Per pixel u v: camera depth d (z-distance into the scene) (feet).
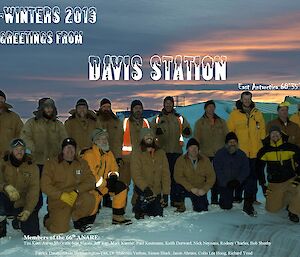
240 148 26.99
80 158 21.76
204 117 27.27
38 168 20.89
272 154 24.61
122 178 26.50
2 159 20.52
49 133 23.18
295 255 19.38
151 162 23.84
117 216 22.45
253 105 27.35
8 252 18.29
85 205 21.33
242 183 25.03
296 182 23.97
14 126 24.43
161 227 21.93
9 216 20.90
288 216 24.17
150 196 23.27
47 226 21.62
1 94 23.99
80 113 25.02
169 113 26.84
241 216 24.17
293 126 27.27
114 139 26.27
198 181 25.35
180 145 27.02
